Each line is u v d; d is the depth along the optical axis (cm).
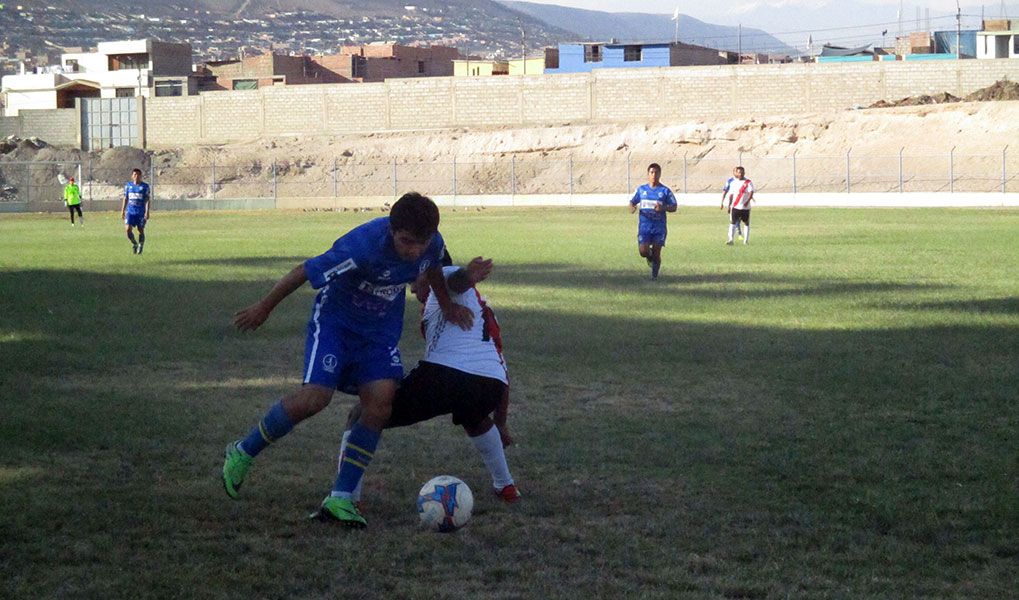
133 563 470
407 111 7350
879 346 1051
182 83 8962
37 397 823
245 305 1410
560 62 8856
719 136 6400
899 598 431
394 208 488
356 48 10338
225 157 7156
